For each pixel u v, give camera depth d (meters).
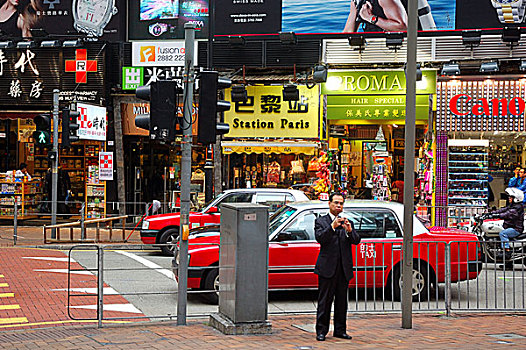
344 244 10.37
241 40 26.94
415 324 11.95
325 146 27.28
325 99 27.08
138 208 29.89
